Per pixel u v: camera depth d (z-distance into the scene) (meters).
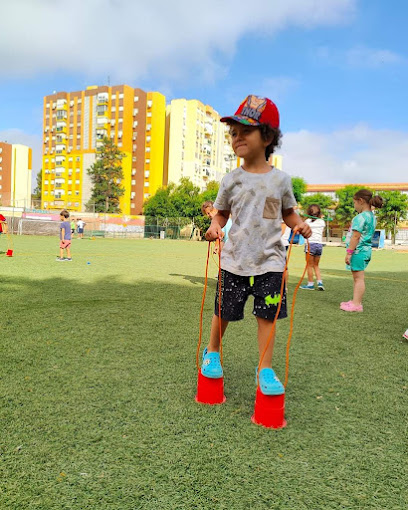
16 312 4.09
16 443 1.66
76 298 4.97
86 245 19.66
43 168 70.50
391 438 1.80
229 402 2.12
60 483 1.41
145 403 2.07
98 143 65.19
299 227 2.05
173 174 65.81
